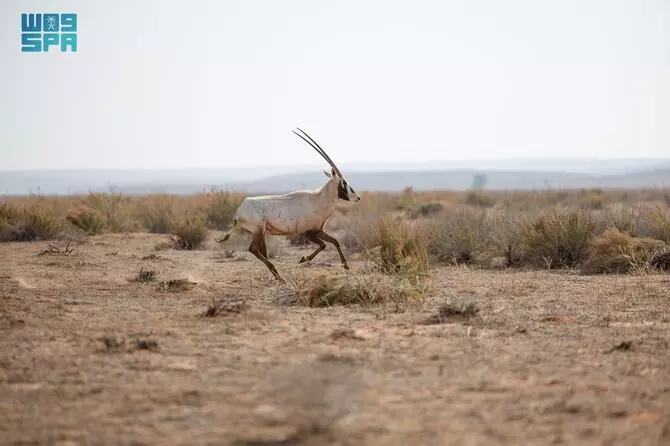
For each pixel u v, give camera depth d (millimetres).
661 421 24422
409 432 23078
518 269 71438
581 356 33750
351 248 88750
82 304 49125
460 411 25297
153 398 26953
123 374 30359
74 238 105188
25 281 60438
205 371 30734
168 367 31391
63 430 23656
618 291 54688
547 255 73938
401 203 185250
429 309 46812
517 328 39906
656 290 54750
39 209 111875
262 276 65062
